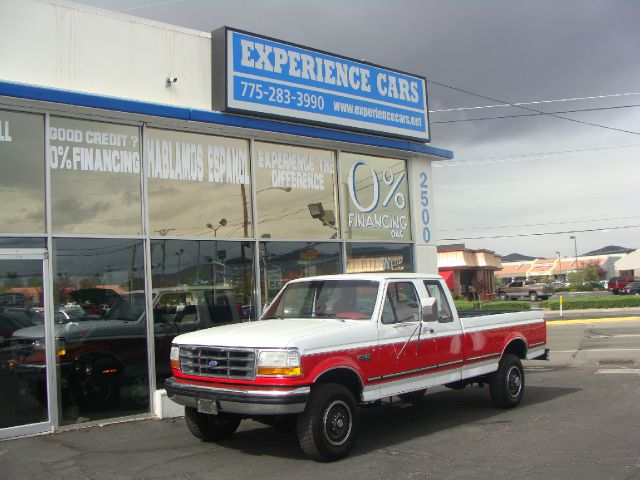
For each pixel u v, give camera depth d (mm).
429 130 14133
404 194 13992
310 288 8320
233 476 6379
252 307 10914
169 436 8211
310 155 12250
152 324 9547
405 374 7641
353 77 12562
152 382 9445
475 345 8797
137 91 9945
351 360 6992
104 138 9453
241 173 11078
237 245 10859
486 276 61250
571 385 11555
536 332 10203
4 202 8430
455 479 6098
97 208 9266
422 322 7977
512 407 9586
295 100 11484
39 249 8578
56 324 8656
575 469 6320
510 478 6082
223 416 7598
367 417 9227
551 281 109188
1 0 8688
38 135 8812
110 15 9734
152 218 9828
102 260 9203
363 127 12602
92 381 8898
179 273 10023
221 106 10492
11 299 8336
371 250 13125
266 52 11133
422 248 14070
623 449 7020
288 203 11734
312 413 6613
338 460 6848
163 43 10289
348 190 12828
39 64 8984
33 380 8391
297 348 6508
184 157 10344
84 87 9406
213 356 6898
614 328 23422
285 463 6816
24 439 8078
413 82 13875
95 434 8344
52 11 9156
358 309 7680
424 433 8109
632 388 10961
